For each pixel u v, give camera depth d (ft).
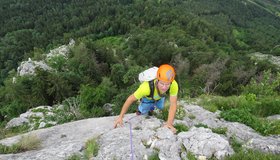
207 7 640.17
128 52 272.31
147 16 402.72
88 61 181.68
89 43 215.31
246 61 261.03
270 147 19.95
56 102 132.57
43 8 525.34
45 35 404.77
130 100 19.83
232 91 152.15
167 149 19.25
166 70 17.52
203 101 35.40
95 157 19.29
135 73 130.52
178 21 398.01
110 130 23.38
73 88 146.72
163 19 392.47
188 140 19.67
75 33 381.60
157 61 258.57
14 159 19.94
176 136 20.33
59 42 362.74
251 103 35.09
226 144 18.79
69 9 504.43
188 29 379.14
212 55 246.27
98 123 26.86
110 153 19.38
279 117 32.12
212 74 174.40
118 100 76.38
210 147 18.56
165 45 267.80
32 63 189.78
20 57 351.05
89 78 164.45
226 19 606.96
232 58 260.01
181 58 228.22
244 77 181.06
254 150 19.25
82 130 25.80
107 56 211.00
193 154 18.43
